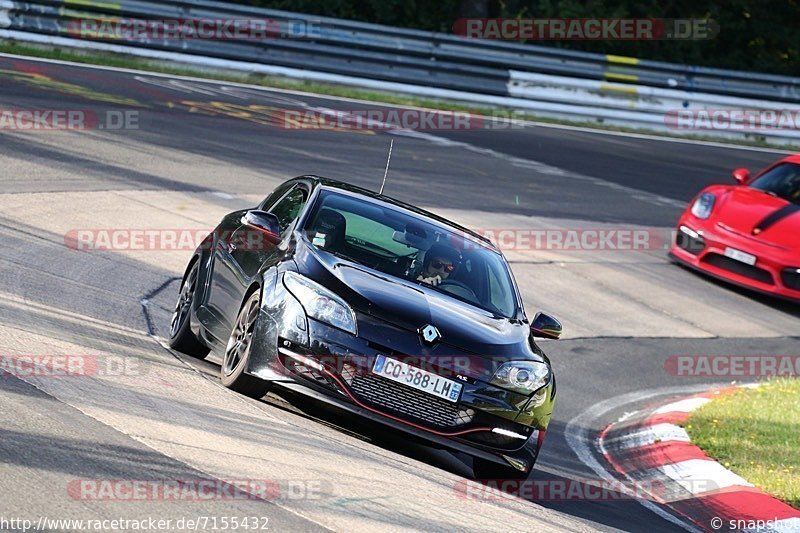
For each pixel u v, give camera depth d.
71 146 50.41
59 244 36.59
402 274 25.00
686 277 53.72
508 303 26.17
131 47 74.44
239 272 25.94
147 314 31.77
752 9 117.56
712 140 91.81
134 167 49.72
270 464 18.81
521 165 68.75
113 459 17.12
